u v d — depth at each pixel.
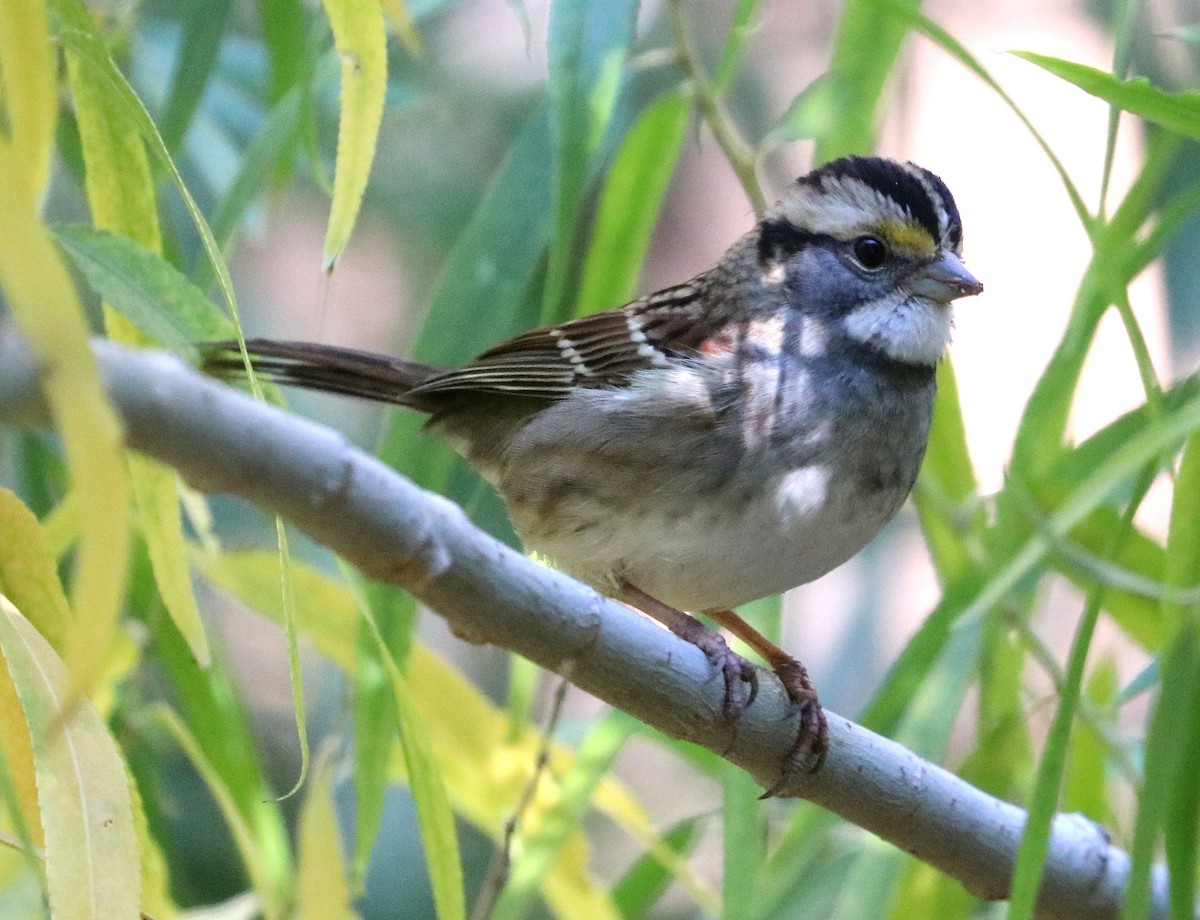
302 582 4.23
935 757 4.21
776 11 4.43
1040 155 4.44
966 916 4.21
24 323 3.32
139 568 4.22
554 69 4.20
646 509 4.23
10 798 4.11
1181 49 4.39
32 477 4.24
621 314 4.24
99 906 4.11
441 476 4.25
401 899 4.34
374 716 4.18
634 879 4.25
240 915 4.22
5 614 4.11
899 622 4.37
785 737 4.18
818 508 4.22
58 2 4.15
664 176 4.24
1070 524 4.12
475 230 4.22
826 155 4.25
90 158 4.15
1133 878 4.12
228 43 4.30
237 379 4.16
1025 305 4.43
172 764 4.32
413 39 4.11
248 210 4.25
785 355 4.23
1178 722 4.12
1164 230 4.20
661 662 4.16
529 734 4.24
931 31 4.14
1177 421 4.12
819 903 4.24
